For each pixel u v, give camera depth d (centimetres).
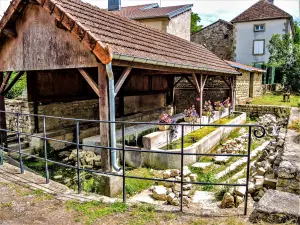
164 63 612
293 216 260
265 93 2122
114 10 1955
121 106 1092
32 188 392
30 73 811
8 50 651
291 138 519
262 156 572
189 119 887
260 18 2473
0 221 301
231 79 1388
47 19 548
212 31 2738
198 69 859
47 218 306
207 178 515
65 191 382
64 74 915
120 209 318
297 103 1612
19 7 574
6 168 484
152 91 1293
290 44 2303
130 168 639
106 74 456
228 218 291
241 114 1332
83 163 694
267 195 302
